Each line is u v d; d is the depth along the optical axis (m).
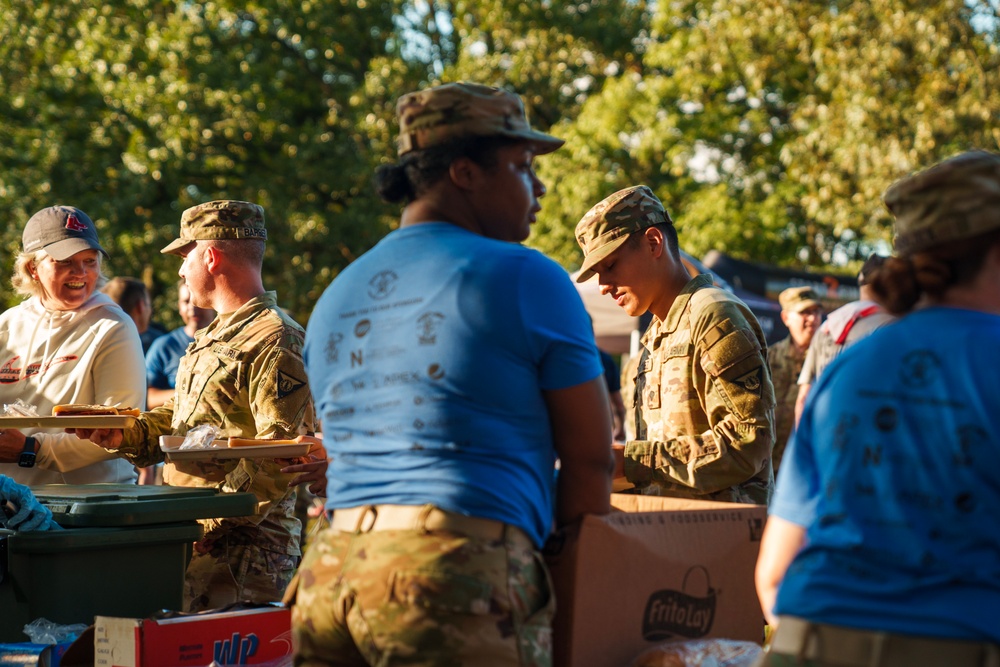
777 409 6.75
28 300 4.13
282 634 2.79
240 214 3.65
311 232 17.36
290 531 3.59
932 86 14.16
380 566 1.87
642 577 2.19
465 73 18.70
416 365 1.93
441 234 2.04
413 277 2.00
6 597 3.05
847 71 14.68
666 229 3.23
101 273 4.23
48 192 16.38
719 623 2.32
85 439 3.67
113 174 17.30
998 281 1.70
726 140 18.30
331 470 2.06
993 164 1.70
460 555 1.85
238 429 3.52
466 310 1.92
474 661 1.83
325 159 18.20
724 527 2.33
